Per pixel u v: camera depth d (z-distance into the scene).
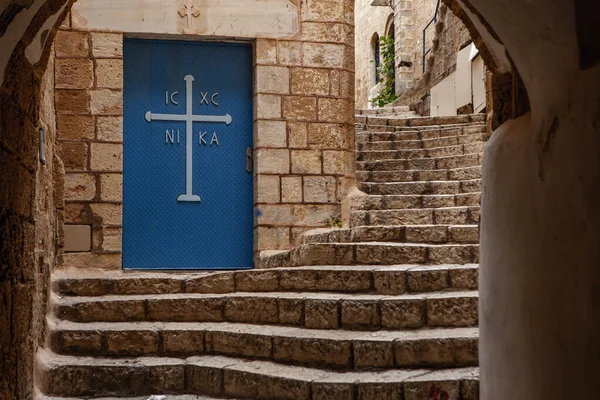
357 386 4.62
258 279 6.11
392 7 18.72
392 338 4.95
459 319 5.14
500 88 3.58
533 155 2.91
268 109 7.97
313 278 5.77
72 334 5.72
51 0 3.63
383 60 19.59
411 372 4.79
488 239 3.44
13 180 3.69
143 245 7.74
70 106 7.58
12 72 3.59
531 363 2.91
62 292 6.41
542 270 2.81
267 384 4.96
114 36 7.70
